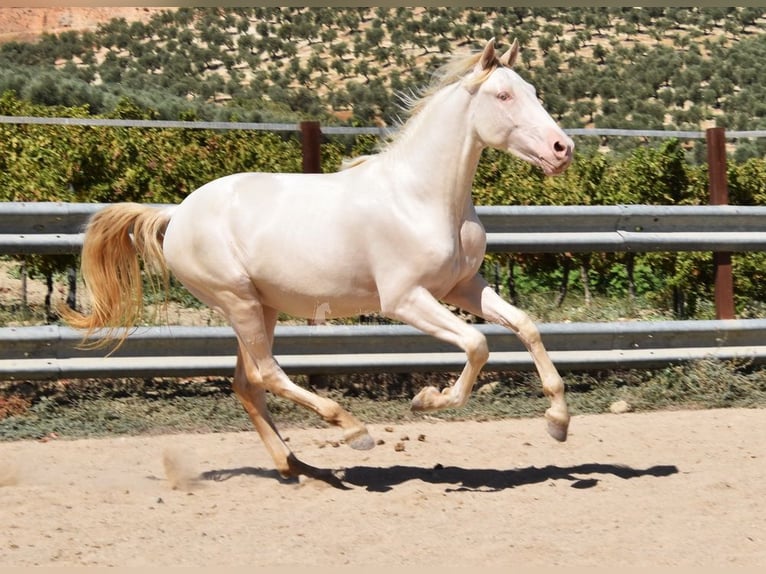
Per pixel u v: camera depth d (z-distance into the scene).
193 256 6.29
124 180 11.70
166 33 42.31
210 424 7.86
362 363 8.20
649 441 7.17
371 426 7.84
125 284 6.55
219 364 8.11
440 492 5.90
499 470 6.48
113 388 8.52
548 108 28.72
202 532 5.17
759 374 8.74
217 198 6.27
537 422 7.90
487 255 11.38
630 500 5.69
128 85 34.25
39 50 40.38
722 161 9.07
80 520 5.40
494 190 11.73
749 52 35.03
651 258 11.81
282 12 43.28
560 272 13.14
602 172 12.52
